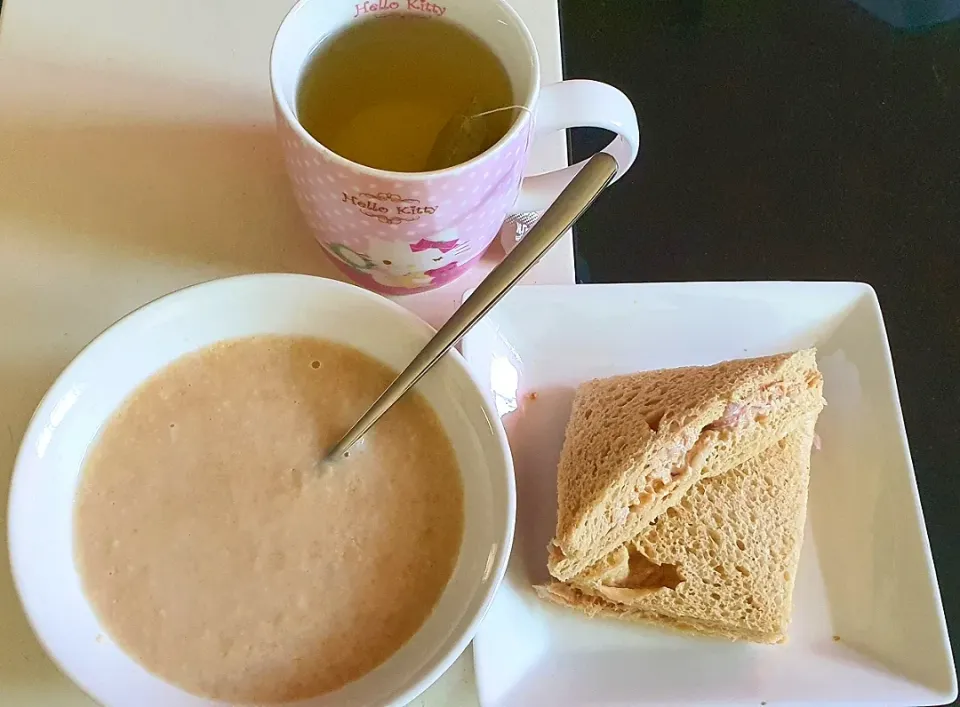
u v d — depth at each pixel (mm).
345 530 270
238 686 250
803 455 344
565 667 300
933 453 391
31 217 332
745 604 311
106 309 321
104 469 266
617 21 465
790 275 406
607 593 305
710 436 330
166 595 257
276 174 350
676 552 322
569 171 321
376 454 278
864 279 412
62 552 253
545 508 327
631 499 320
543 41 387
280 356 285
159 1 374
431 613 264
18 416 302
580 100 281
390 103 296
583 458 323
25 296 320
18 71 355
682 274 400
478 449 272
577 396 342
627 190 419
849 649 316
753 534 325
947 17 478
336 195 264
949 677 302
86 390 260
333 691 252
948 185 435
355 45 294
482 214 281
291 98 277
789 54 463
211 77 364
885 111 450
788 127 444
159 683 247
